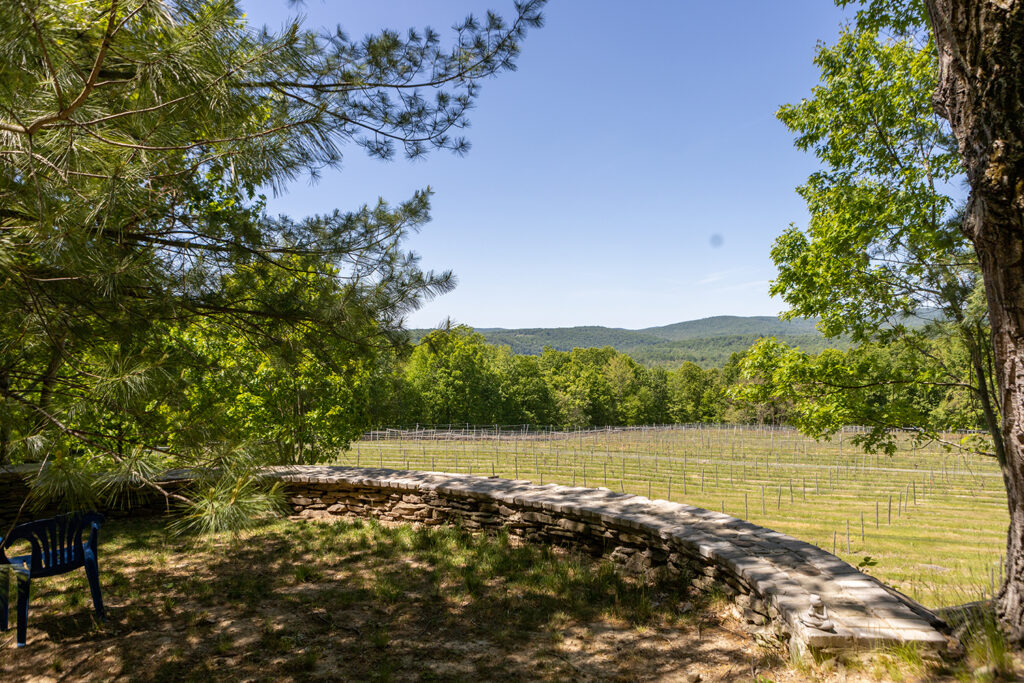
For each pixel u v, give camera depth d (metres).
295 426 12.53
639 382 79.75
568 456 37.00
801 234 9.94
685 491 26.27
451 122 4.37
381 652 3.60
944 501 23.98
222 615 4.23
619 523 5.23
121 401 2.79
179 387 3.12
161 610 4.33
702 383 82.75
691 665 3.29
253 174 3.58
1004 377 3.18
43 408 3.07
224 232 4.23
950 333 7.71
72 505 2.98
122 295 3.29
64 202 2.81
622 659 3.43
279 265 4.59
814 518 20.55
